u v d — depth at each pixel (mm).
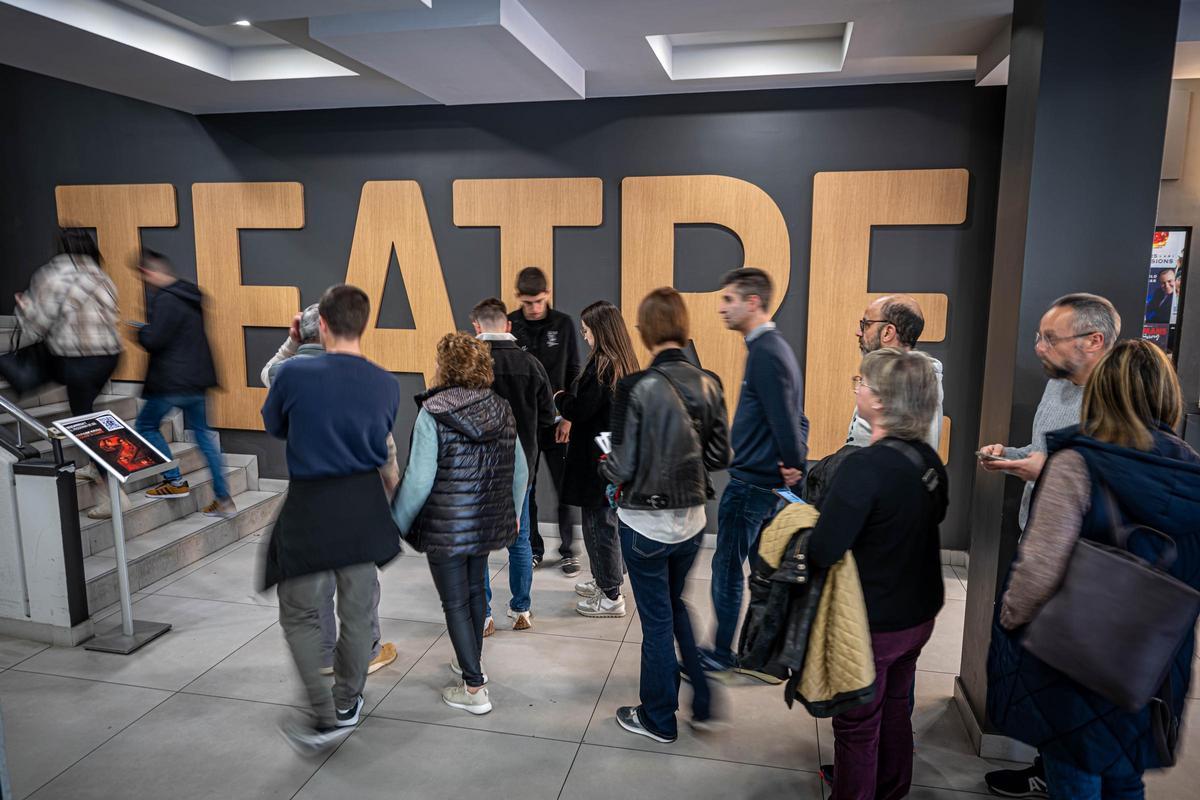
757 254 4316
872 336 2688
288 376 2309
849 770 1984
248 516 4648
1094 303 2035
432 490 2615
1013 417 2393
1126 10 2197
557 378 3869
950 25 3113
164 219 4984
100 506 3938
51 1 2984
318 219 4848
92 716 2748
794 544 1907
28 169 5145
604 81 4078
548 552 4512
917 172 4070
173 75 3883
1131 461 1589
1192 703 2855
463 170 4621
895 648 1875
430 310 4766
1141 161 2242
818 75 3926
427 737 2643
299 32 3238
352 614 2496
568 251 4582
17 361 3838
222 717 2750
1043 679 1713
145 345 4062
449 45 3086
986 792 2375
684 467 2363
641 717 2641
